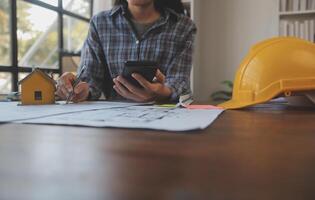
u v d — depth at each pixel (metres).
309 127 0.43
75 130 0.40
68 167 0.23
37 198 0.17
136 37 1.24
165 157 0.26
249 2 2.80
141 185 0.19
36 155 0.27
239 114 0.59
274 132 0.39
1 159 0.25
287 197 0.17
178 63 1.20
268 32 2.76
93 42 1.26
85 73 1.16
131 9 1.27
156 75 0.87
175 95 0.95
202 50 2.91
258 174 0.21
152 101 0.89
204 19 2.90
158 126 0.41
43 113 0.56
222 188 0.18
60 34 2.57
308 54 0.70
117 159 0.25
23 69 2.16
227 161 0.25
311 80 0.68
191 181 0.20
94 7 2.81
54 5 2.49
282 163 0.24
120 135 0.36
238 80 0.75
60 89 0.87
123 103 0.82
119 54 1.23
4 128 0.41
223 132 0.39
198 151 0.28
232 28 2.85
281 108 0.70
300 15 2.48
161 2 1.32
